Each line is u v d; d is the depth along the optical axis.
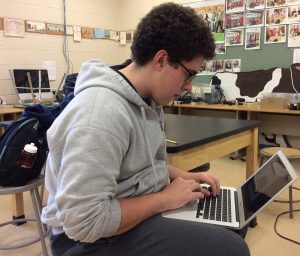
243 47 4.57
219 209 1.17
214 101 4.65
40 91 4.20
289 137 4.33
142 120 1.02
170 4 0.97
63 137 0.90
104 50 5.57
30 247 2.08
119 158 0.90
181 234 0.96
